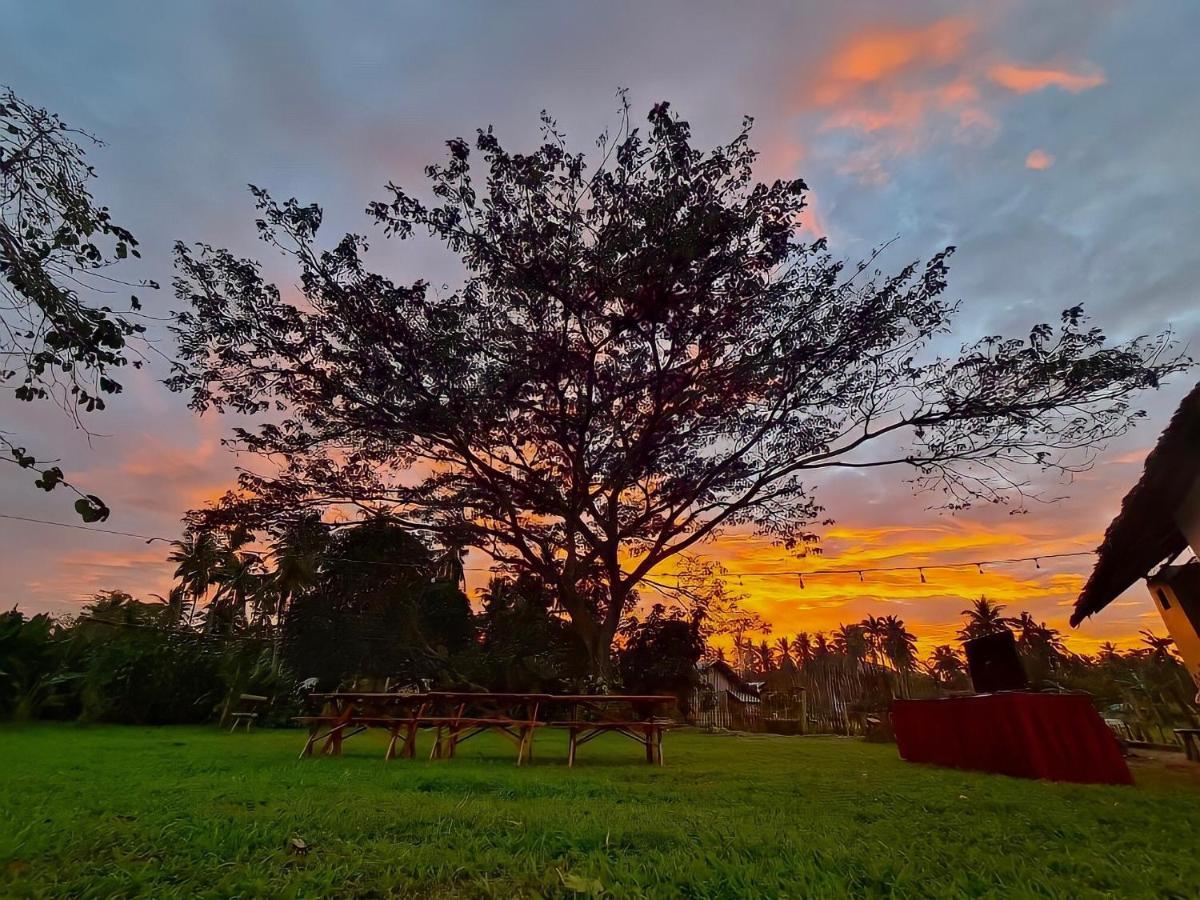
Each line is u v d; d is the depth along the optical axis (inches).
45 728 541.0
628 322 561.0
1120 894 92.4
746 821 141.5
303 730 641.0
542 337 598.2
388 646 854.5
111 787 181.5
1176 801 171.2
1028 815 150.2
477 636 948.0
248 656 756.0
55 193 139.8
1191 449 207.2
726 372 587.8
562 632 842.2
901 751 330.6
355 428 630.5
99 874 94.6
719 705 968.9
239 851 107.6
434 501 686.5
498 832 126.6
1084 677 852.0
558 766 280.7
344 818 134.4
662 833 124.0
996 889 93.2
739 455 655.1
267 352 591.5
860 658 1011.3
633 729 306.7
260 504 642.2
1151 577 300.0
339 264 555.8
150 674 680.4
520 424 647.8
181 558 951.0
